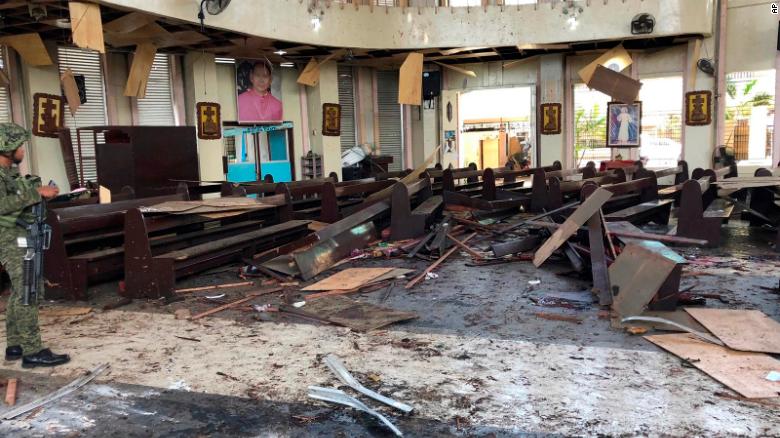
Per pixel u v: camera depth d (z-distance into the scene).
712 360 3.93
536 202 11.27
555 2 14.13
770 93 14.38
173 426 3.42
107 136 9.80
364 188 10.38
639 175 10.66
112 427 3.43
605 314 5.04
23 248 4.28
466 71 16.61
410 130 18.41
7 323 4.43
